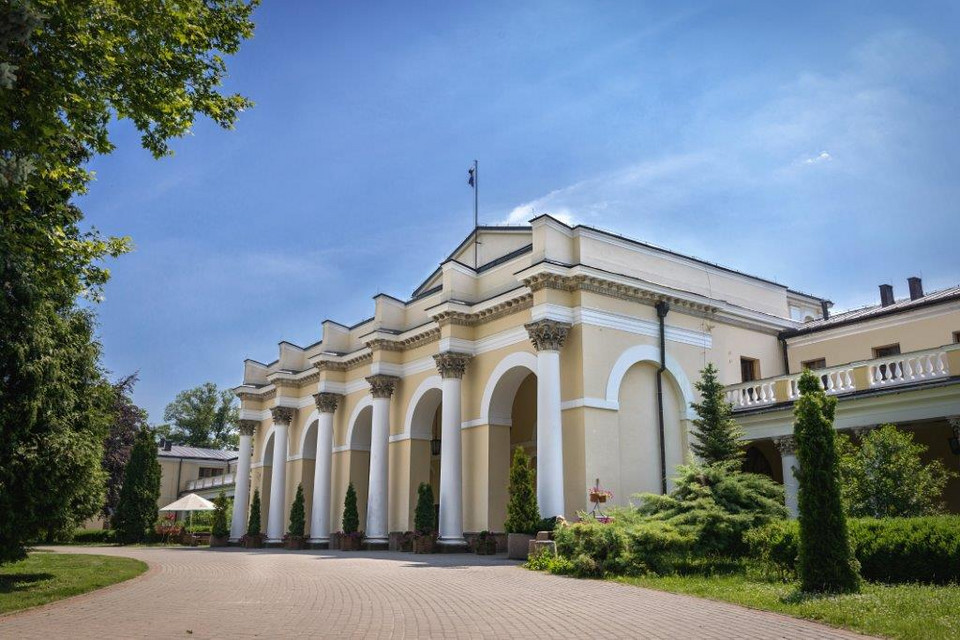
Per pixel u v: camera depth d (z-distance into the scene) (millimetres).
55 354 13422
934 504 17797
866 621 8203
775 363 26625
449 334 24625
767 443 24828
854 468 14711
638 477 21516
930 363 18531
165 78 12094
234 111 13367
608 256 22375
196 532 40906
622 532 14195
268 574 16000
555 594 11641
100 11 10844
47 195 12359
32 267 12797
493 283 24969
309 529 34906
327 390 32781
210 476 67188
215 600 11516
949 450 19969
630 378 22281
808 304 30219
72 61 10891
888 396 19000
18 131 10586
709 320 24656
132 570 17016
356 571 16234
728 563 14109
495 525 23188
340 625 8922
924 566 10492
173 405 80375
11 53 10281
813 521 10492
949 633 7363
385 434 28266
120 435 40531
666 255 24078
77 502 14547
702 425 19531
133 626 9008
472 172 28844
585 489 19953
